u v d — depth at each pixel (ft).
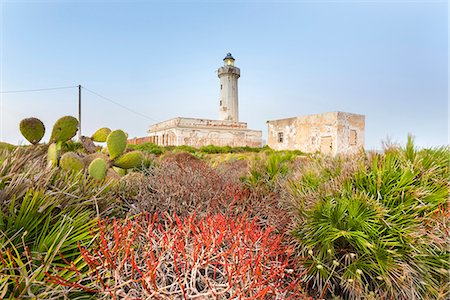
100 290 3.16
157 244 3.98
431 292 4.65
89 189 5.80
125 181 7.63
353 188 5.97
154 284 2.93
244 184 9.02
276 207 7.54
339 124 58.44
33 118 8.36
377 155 6.63
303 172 7.73
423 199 5.45
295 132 68.39
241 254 3.51
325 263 5.34
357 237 5.06
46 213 4.26
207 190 7.14
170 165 9.38
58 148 8.68
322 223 5.49
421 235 4.97
